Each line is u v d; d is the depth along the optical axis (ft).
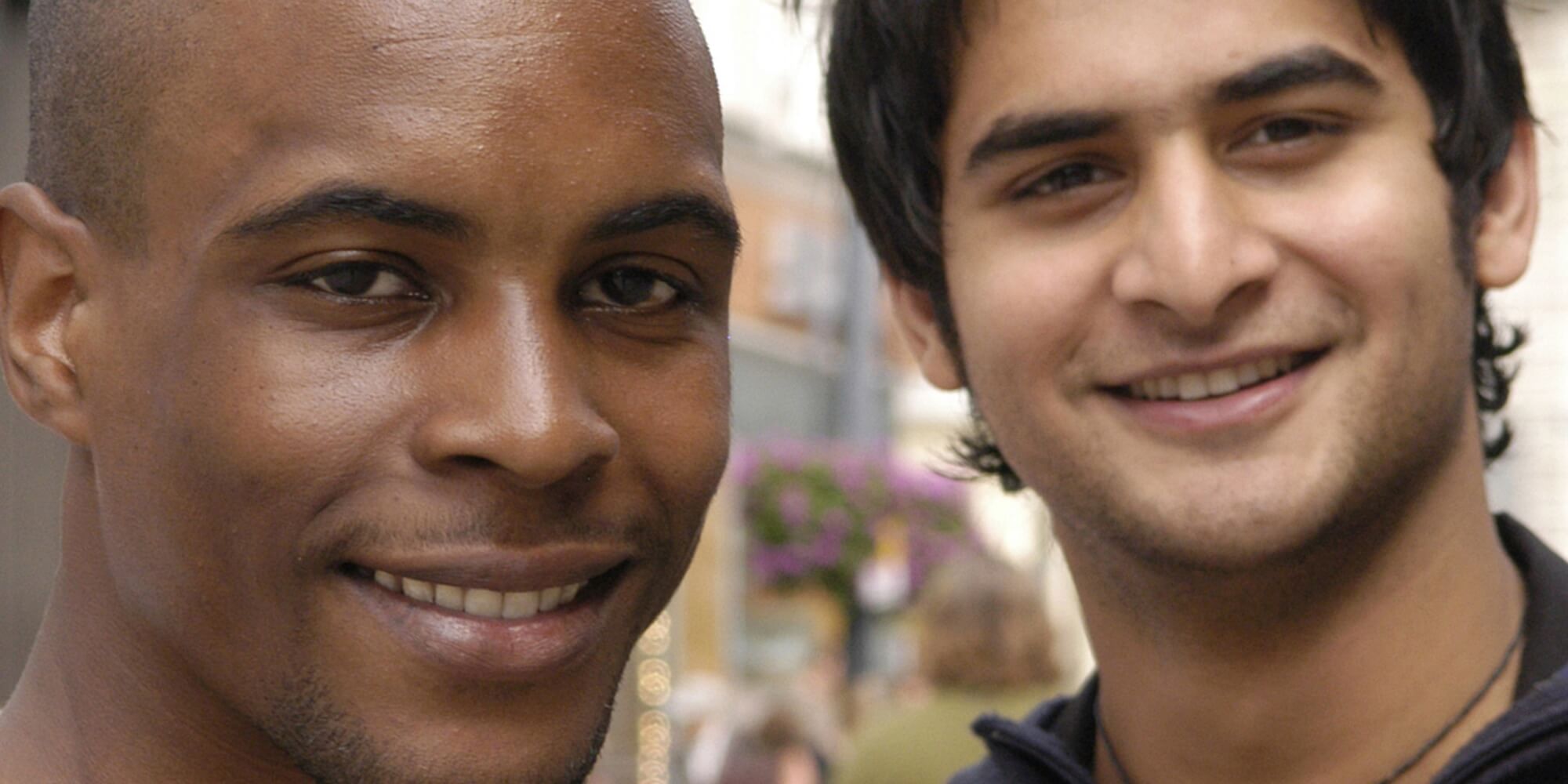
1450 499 6.07
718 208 4.48
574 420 4.14
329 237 4.10
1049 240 6.08
